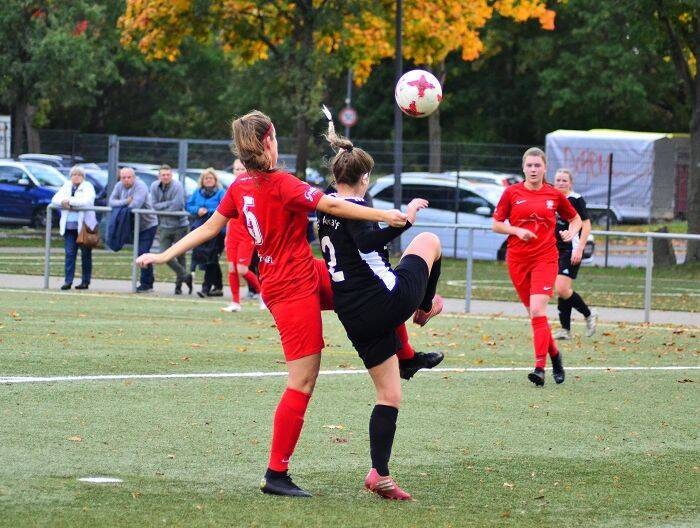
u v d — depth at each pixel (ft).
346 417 81.76
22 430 72.59
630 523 56.13
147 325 137.18
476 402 91.20
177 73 610.65
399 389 61.05
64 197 186.39
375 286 59.72
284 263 59.98
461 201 305.94
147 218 186.19
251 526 52.75
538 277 102.73
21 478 60.13
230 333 132.16
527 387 100.12
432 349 125.70
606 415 87.10
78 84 442.09
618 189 338.54
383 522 54.49
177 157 319.06
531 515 57.06
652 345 136.56
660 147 383.65
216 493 59.11
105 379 94.02
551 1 551.59
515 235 103.40
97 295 179.01
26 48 409.90
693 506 59.82
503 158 317.22
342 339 130.11
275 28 328.90
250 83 570.87
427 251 63.87
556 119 599.98
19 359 103.09
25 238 315.78
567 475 66.69
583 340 140.77
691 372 112.78
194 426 76.33
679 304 185.47
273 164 59.82
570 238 105.19
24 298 167.32
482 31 563.07
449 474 66.03
